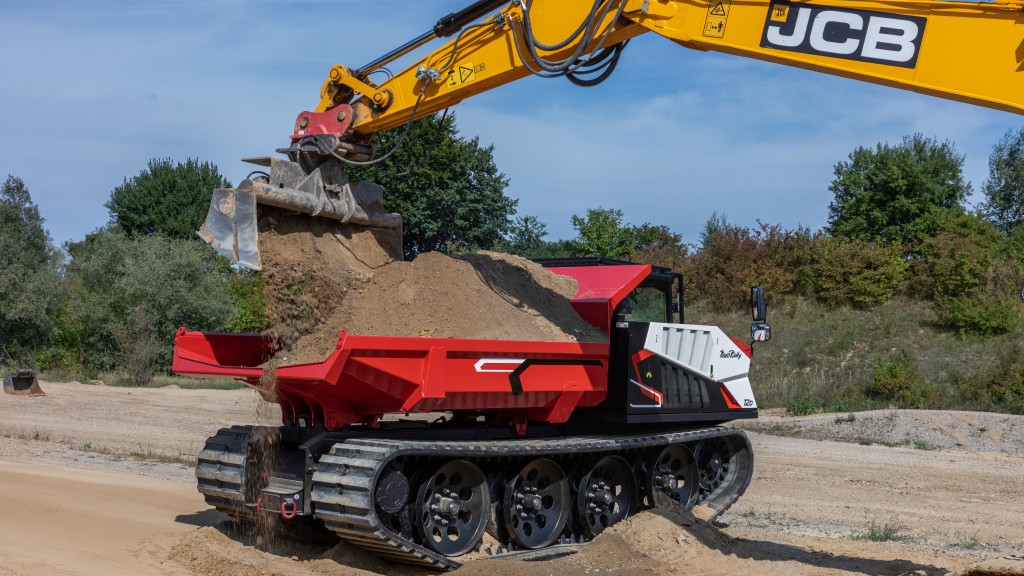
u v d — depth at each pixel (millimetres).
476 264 7883
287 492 6742
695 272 28266
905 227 32500
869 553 7852
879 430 17375
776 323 25891
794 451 15328
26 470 10695
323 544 7586
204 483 7758
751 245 28062
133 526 7910
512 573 6363
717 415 9430
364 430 7125
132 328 30359
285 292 6848
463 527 7090
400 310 6992
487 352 6859
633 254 30797
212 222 6500
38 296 33500
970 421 17203
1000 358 21219
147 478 10602
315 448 6645
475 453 6758
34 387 22609
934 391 20469
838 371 22547
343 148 7508
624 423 8844
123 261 32031
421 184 26281
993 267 25344
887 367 21359
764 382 22375
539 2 7105
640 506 8711
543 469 7805
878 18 5922
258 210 6824
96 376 31281
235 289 32875
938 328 24250
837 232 33781
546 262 9375
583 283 8812
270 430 7199
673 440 8742
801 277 27500
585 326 8203
